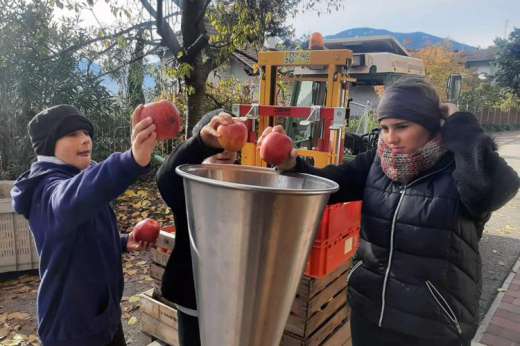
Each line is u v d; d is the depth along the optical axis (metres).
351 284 1.82
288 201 1.02
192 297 1.76
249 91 10.88
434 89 1.58
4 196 4.38
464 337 1.59
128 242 2.01
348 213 2.37
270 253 1.08
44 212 1.51
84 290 1.65
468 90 28.59
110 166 1.23
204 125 1.62
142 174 1.26
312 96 6.09
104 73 7.53
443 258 1.54
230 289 1.14
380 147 1.68
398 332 1.65
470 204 1.46
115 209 6.34
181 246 1.76
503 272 4.87
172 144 8.38
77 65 7.21
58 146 1.64
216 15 6.55
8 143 6.33
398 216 1.61
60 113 1.66
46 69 6.68
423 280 1.57
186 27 6.04
